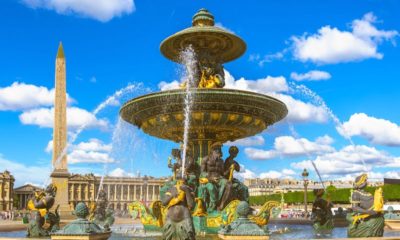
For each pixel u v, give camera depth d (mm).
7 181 139375
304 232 14203
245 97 13141
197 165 14055
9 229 17062
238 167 14086
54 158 50062
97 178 134000
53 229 12281
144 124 14789
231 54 16203
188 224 8820
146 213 13773
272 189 96375
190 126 14000
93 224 8867
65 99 51719
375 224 9727
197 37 14930
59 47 52375
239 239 8094
